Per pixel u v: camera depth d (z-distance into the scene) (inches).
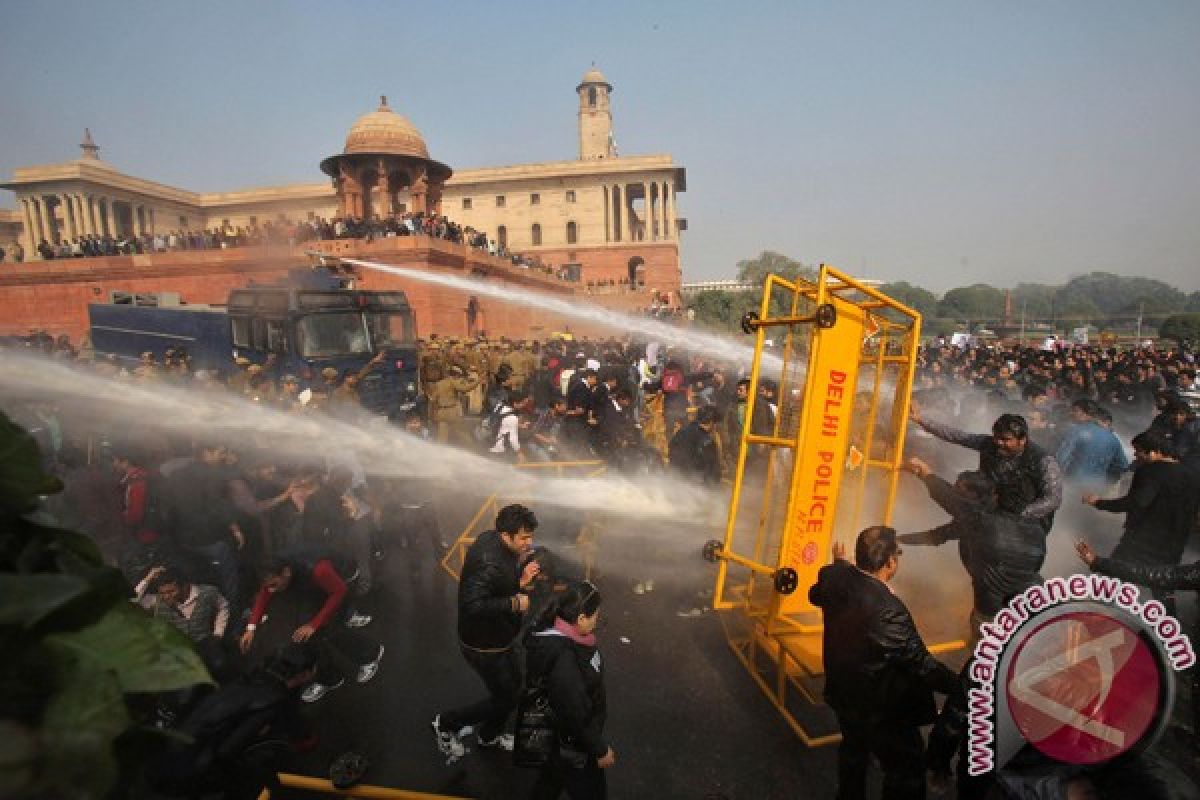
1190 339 1425.9
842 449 169.5
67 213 2082.9
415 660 205.0
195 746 114.7
